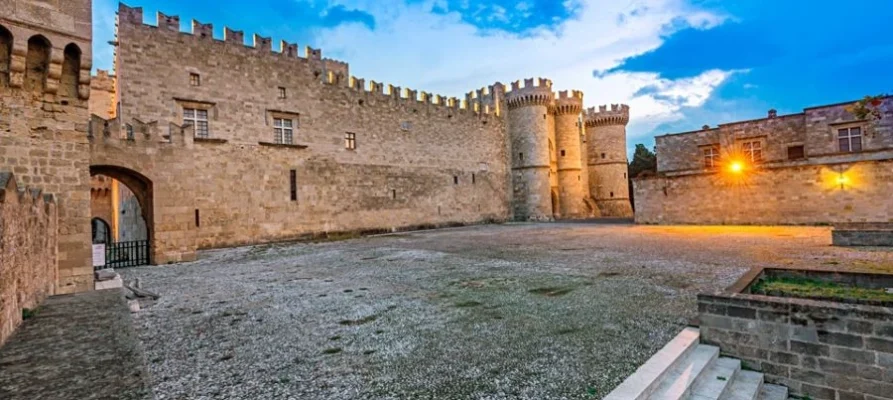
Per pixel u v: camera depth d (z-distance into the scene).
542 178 53.47
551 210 54.38
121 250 22.59
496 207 52.19
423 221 43.53
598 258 17.47
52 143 11.85
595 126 63.97
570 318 9.06
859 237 18.42
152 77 26.55
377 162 39.47
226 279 15.34
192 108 28.19
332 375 6.41
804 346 6.54
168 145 20.58
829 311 6.36
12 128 11.20
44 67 11.69
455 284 13.21
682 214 34.94
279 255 22.95
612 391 5.41
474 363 6.74
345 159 36.75
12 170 11.17
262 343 7.98
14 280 7.04
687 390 5.82
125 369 5.20
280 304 11.14
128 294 11.79
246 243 29.48
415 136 43.44
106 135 18.95
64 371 5.13
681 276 13.00
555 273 14.46
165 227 20.22
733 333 7.16
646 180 36.84
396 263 18.38
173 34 27.56
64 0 11.75
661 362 6.30
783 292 8.38
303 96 34.03
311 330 8.77
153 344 7.96
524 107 54.16
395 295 11.91
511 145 55.19
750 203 32.09
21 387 4.62
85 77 12.24
